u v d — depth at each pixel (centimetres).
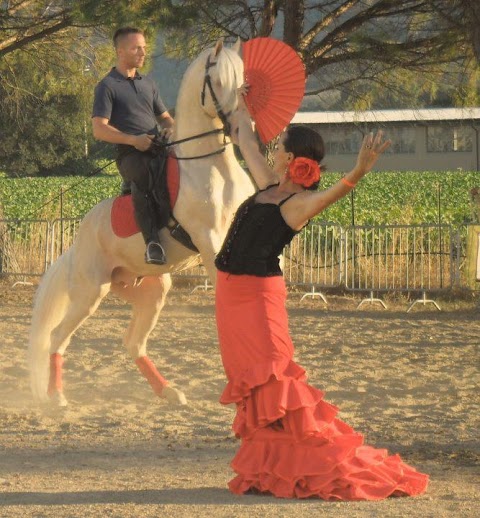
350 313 2309
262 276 786
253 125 923
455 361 1617
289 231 784
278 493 778
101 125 1216
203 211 1184
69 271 1288
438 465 935
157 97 1277
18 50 2998
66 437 1091
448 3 2223
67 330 1287
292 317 2219
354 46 2362
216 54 1177
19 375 1510
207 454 1000
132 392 1370
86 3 2159
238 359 785
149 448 1032
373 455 803
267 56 859
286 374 773
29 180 7838
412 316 2256
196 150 1197
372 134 727
